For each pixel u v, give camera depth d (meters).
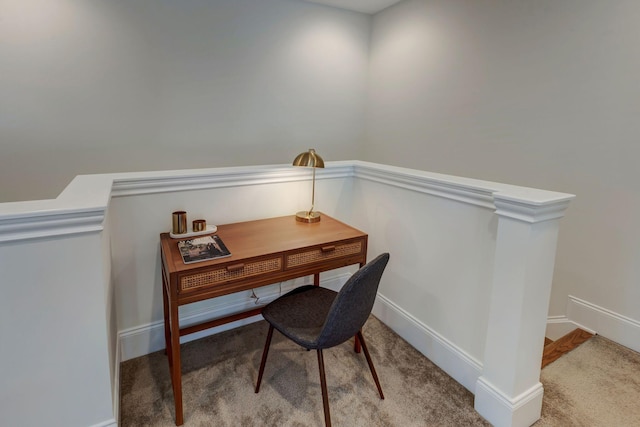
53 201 1.13
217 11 3.04
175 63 2.94
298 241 1.73
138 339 1.90
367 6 3.59
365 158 4.14
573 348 2.05
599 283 2.19
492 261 1.54
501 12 2.58
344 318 1.33
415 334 2.01
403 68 3.52
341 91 3.85
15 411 1.14
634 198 1.98
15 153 2.51
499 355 1.46
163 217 1.82
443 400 1.64
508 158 2.66
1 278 1.03
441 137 3.21
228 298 2.15
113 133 2.81
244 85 3.29
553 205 1.28
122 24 2.69
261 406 1.59
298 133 3.68
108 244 1.55
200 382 1.73
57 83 2.55
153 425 1.48
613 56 1.99
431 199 1.82
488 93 2.75
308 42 3.54
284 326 1.49
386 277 2.21
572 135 2.23
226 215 1.99
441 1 3.05
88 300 1.17
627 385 1.74
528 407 1.47
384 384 1.73
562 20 2.21
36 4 2.40
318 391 1.69
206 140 3.21
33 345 1.12
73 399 1.22
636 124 1.93
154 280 1.88
